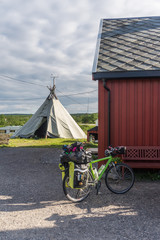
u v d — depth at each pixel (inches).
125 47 280.7
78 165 165.5
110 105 243.6
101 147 245.6
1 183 220.7
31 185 213.2
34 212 150.6
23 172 267.0
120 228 127.6
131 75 225.9
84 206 160.4
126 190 187.0
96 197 177.9
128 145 242.2
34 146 510.6
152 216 142.4
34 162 327.6
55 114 744.3
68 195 167.8
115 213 147.9
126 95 241.4
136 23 371.9
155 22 371.2
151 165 222.5
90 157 173.0
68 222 135.7
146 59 245.3
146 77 230.2
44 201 170.7
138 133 240.8
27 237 118.6
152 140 239.9
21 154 398.0
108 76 229.5
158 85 238.1
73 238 117.6
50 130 723.4
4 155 390.9
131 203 164.7
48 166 300.0
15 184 216.8
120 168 195.8
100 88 244.7
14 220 138.5
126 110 242.2
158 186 205.0
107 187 187.3
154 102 238.7
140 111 240.5
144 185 208.1
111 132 244.8
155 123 239.3
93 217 142.4
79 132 768.3
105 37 318.7
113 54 264.4
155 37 304.3
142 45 282.7
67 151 166.9
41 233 122.8
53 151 421.7
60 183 219.3
